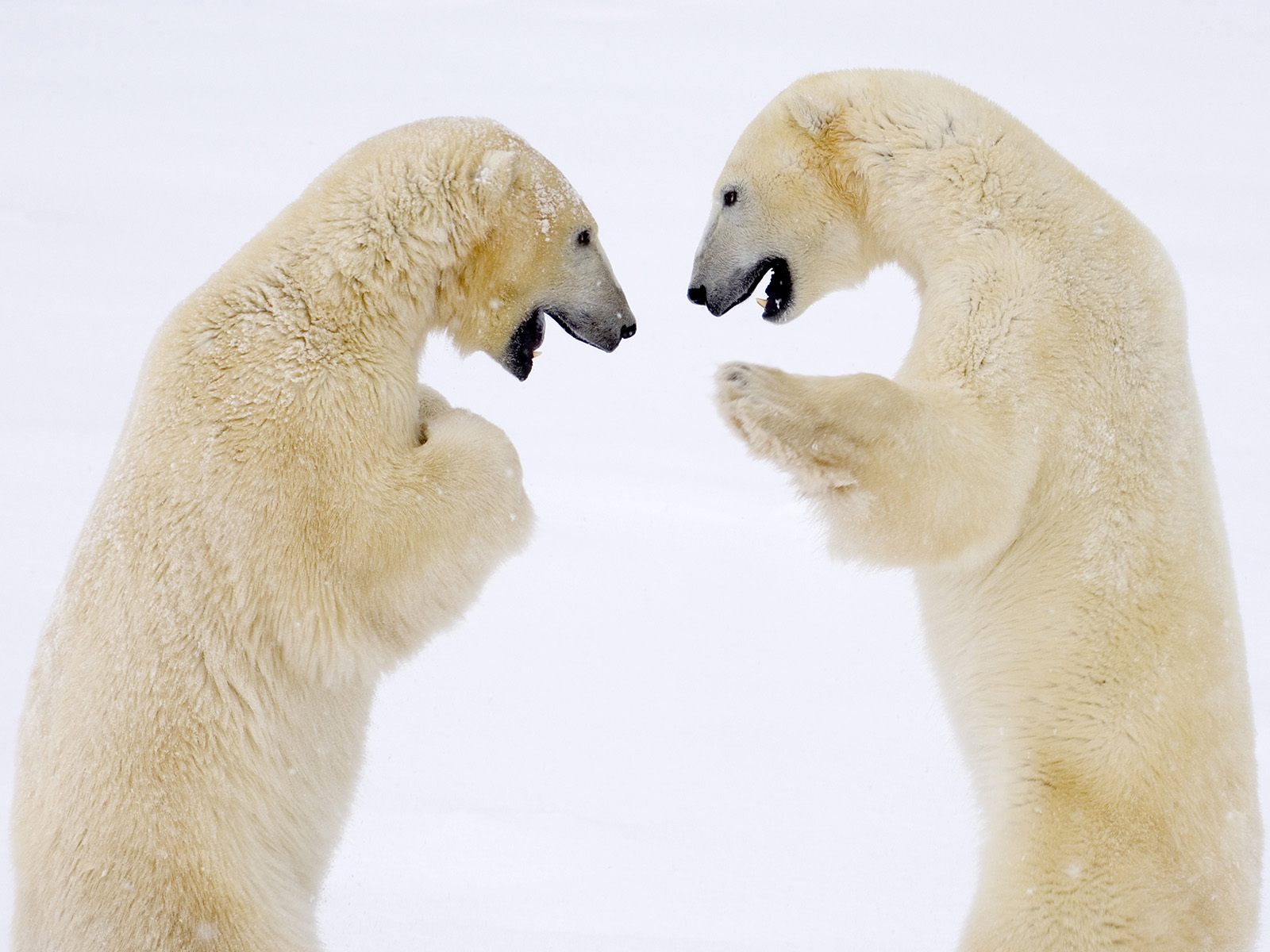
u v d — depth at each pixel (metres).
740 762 12.39
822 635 15.73
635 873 10.26
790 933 9.38
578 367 30.56
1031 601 8.11
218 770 7.41
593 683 14.24
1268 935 9.42
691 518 20.09
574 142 70.75
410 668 14.63
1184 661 7.74
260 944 7.33
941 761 12.49
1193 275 39.56
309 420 7.78
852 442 7.50
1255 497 20.69
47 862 7.14
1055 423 7.98
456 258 8.73
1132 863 7.53
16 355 29.95
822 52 109.44
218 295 8.05
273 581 7.64
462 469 8.05
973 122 8.80
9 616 15.21
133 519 7.54
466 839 10.78
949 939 9.32
